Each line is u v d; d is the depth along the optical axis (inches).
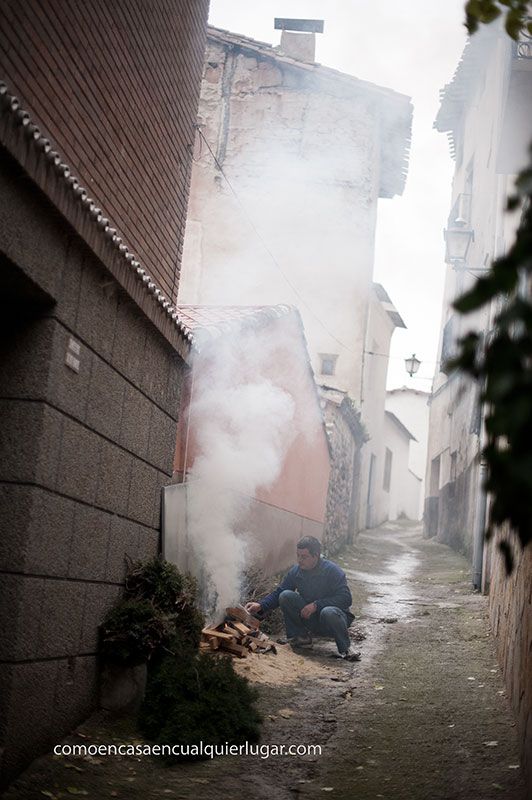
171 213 295.0
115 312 229.9
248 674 286.5
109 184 234.2
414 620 412.2
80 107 209.5
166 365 279.1
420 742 233.3
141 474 260.7
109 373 228.5
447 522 842.8
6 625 179.9
